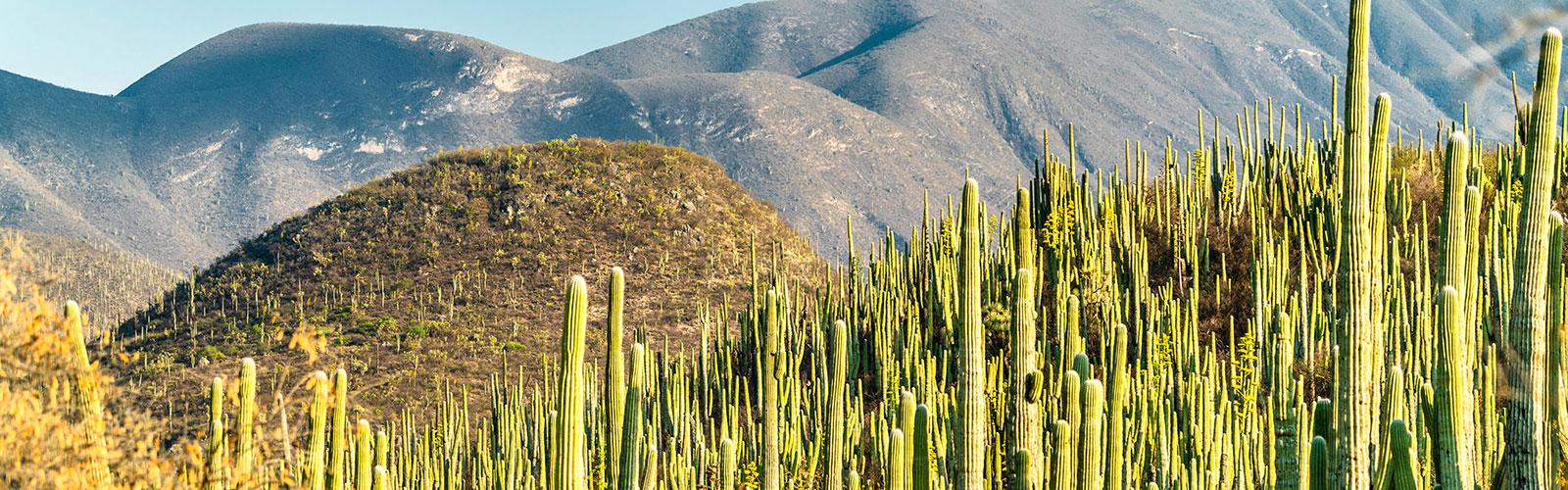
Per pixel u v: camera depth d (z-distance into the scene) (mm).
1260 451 11383
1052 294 19609
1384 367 11273
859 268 24000
